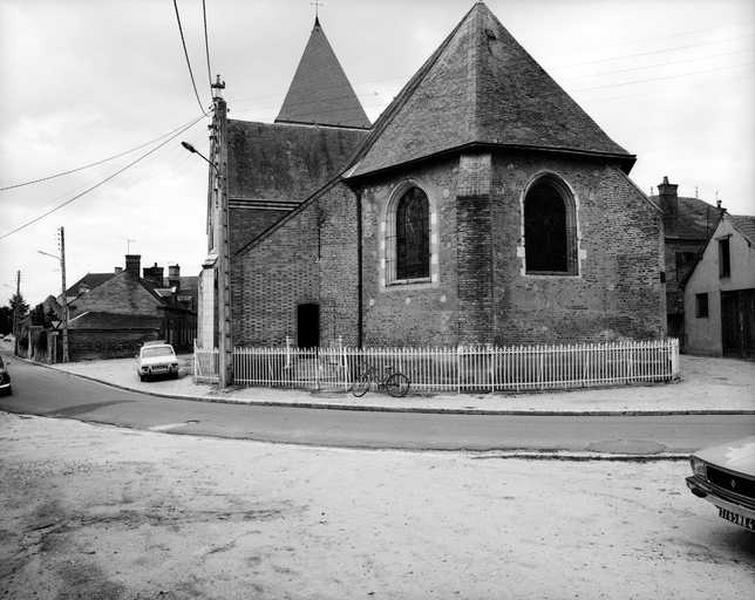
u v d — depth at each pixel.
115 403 19.28
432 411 14.77
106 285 49.25
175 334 55.59
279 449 10.84
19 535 6.37
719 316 28.53
